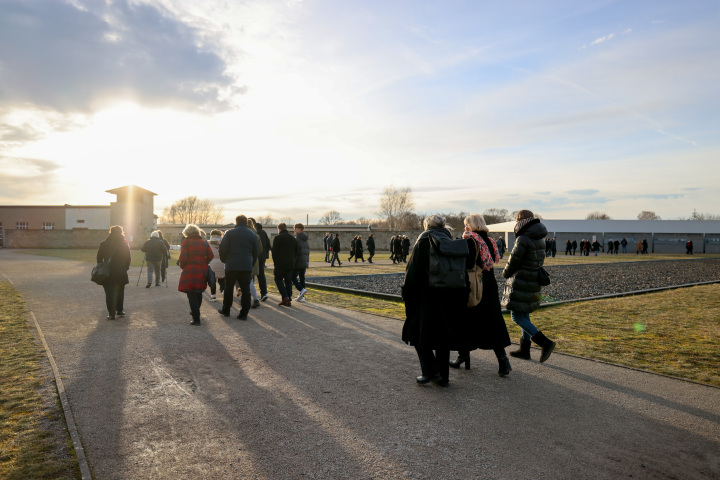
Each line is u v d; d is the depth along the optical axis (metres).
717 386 4.40
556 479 2.70
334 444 3.15
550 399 4.05
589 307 9.34
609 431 3.38
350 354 5.52
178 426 3.42
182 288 7.06
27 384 4.29
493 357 5.54
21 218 58.38
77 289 11.65
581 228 55.34
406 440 3.22
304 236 9.89
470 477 2.72
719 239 52.31
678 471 2.81
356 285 13.74
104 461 2.88
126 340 6.14
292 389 4.27
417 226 79.25
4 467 2.75
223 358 5.29
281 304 9.18
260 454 2.99
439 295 4.38
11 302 9.34
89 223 59.09
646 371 4.88
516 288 5.16
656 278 17.25
